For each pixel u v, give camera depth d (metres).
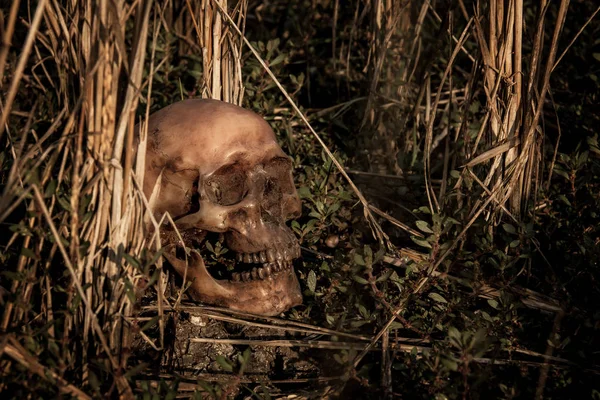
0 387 2.41
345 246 3.47
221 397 2.53
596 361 2.83
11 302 2.44
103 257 2.54
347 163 3.95
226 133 2.88
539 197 3.42
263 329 2.96
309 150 3.95
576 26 4.65
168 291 3.06
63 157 2.49
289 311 3.09
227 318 2.94
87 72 2.39
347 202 3.66
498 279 3.03
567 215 3.42
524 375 2.68
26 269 2.47
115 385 2.48
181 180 2.89
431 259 3.02
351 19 4.77
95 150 2.42
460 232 3.13
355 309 3.01
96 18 2.33
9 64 3.89
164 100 3.99
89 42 2.43
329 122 4.14
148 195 2.91
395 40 4.03
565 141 4.13
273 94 4.32
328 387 2.67
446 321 2.97
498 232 3.23
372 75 4.09
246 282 2.96
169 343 2.85
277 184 3.03
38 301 2.69
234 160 2.89
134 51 2.38
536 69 3.04
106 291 2.55
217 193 2.92
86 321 2.50
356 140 4.00
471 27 3.50
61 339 2.49
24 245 2.46
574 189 3.38
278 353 2.88
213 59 3.31
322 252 3.43
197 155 2.86
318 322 3.01
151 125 2.92
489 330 2.81
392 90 4.04
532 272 3.29
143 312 2.93
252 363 2.83
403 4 3.92
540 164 3.40
